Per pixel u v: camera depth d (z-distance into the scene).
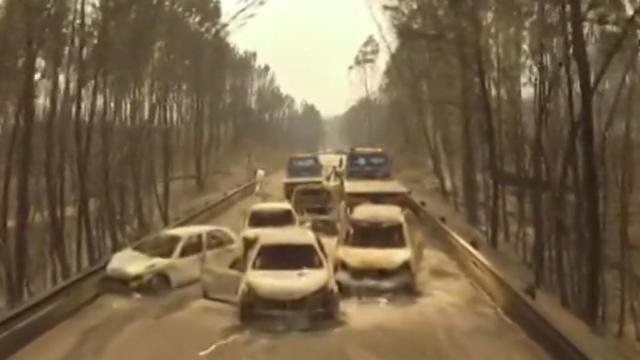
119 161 42.56
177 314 17.08
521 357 13.13
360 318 16.78
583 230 23.72
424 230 32.91
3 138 38.38
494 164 29.66
